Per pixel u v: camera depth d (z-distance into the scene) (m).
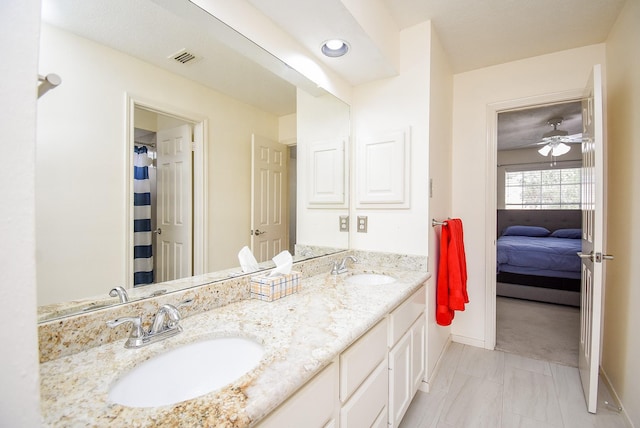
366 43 1.50
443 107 2.14
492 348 2.37
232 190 1.30
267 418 0.60
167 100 1.03
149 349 0.77
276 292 1.21
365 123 2.00
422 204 1.80
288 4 1.22
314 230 1.78
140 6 0.92
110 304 0.85
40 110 0.72
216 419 0.50
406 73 1.84
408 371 1.46
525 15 1.72
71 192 0.78
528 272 3.68
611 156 1.87
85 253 0.81
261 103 1.41
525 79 2.24
